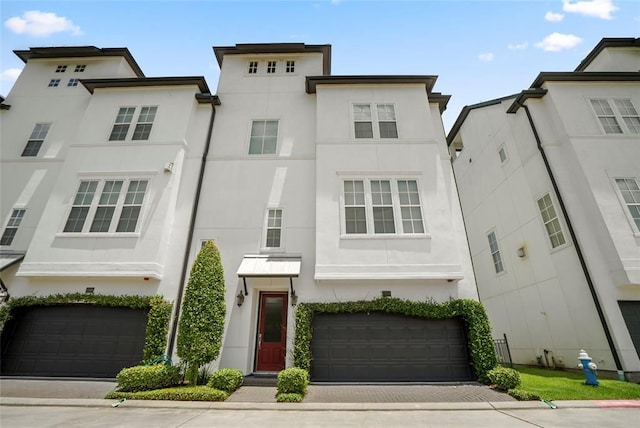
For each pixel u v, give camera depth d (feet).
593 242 31.27
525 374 31.09
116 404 20.30
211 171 36.29
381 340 27.86
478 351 26.27
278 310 31.30
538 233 37.86
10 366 27.68
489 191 48.78
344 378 26.58
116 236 30.76
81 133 35.99
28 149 38.63
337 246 30.12
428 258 29.50
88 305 29.53
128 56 44.98
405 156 34.27
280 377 22.31
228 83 42.22
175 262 31.35
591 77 37.45
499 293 45.52
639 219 30.73
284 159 36.86
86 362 27.63
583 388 23.75
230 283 30.96
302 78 42.63
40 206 35.65
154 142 35.45
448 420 17.40
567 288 33.30
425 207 31.63
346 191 32.86
